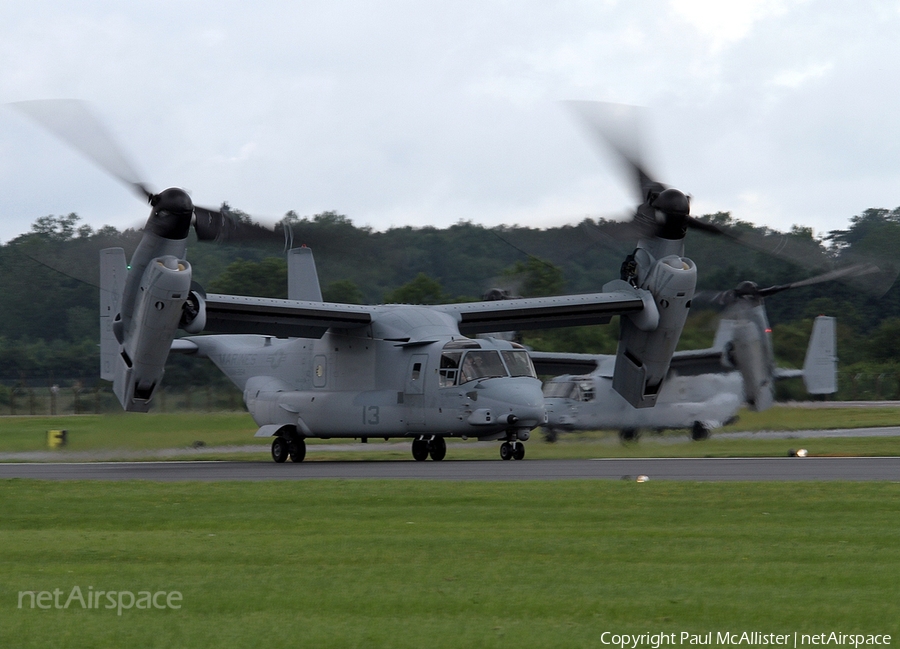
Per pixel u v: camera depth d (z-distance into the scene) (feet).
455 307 311.47
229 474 240.32
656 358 309.01
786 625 86.07
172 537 132.46
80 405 629.51
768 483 185.88
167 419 416.46
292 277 349.41
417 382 286.66
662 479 199.11
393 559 114.62
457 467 251.80
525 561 112.98
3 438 424.87
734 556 115.03
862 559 112.78
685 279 294.05
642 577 104.12
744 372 367.45
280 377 322.34
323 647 81.05
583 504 160.04
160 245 259.39
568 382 381.60
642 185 290.97
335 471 245.65
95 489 195.52
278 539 129.39
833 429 442.09
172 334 262.67
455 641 81.97
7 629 87.04
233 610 92.07
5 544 127.34
